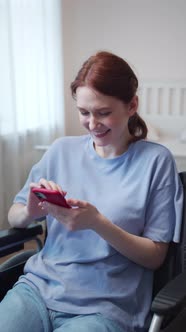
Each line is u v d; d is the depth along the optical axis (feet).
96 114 3.42
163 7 9.50
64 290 3.44
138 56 9.97
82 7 10.09
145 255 3.56
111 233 3.37
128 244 3.46
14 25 8.22
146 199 3.61
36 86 9.04
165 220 3.64
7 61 7.88
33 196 3.70
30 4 8.63
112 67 3.34
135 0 9.68
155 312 2.83
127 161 3.75
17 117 8.49
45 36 9.14
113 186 3.73
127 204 3.59
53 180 4.05
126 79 3.42
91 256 3.59
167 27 9.59
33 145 9.12
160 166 3.67
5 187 8.40
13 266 4.07
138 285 3.60
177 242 3.69
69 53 10.40
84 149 4.00
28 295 3.55
